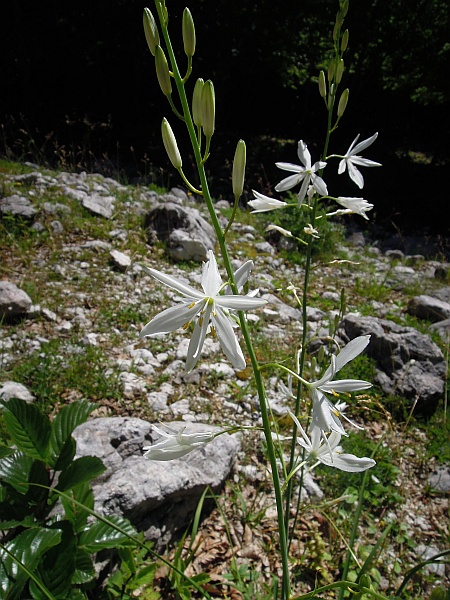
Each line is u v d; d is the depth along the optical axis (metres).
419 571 0.26
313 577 0.25
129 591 0.21
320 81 0.22
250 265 0.15
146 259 0.56
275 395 0.37
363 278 0.64
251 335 0.44
